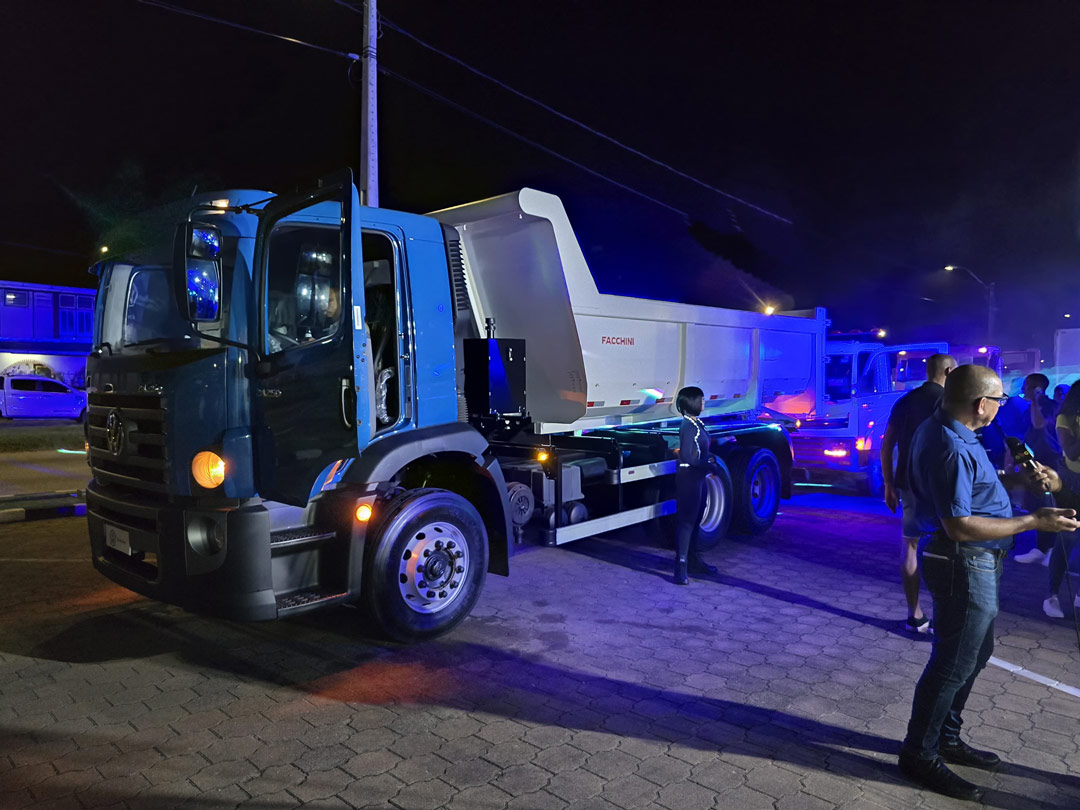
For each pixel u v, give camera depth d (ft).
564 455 21.16
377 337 16.17
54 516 30.99
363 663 15.21
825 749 11.80
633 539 26.08
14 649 15.90
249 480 13.99
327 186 13.38
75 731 12.35
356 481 15.08
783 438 29.04
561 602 19.16
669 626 17.42
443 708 13.20
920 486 11.01
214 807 10.19
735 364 27.71
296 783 10.78
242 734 12.25
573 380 21.33
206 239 13.00
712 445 25.40
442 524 16.43
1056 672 14.76
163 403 14.11
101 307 16.75
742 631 17.11
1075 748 11.84
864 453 35.17
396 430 16.03
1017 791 10.64
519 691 13.89
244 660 15.35
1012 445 10.68
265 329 14.02
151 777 10.94
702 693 13.83
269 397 13.96
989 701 13.50
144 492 15.38
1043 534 22.82
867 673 14.76
